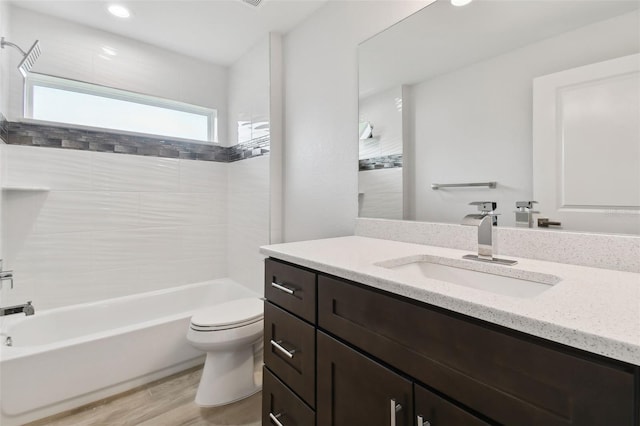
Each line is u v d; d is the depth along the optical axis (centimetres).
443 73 128
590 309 54
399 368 71
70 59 209
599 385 44
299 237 210
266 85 225
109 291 228
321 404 92
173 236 257
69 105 217
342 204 176
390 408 72
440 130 129
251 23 210
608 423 43
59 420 151
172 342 192
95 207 222
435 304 63
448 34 127
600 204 89
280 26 213
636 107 83
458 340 60
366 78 160
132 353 178
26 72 169
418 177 138
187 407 163
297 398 101
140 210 241
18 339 177
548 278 80
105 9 197
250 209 248
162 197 251
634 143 83
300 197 209
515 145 107
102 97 230
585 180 92
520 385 52
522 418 51
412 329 68
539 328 49
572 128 94
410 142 141
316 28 194
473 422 57
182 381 186
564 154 96
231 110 277
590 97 91
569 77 95
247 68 250
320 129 191
